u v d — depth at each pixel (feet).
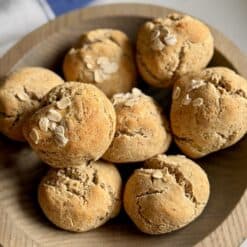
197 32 1.77
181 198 1.61
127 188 1.68
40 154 1.63
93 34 1.86
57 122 1.59
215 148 1.70
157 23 1.81
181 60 1.76
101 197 1.65
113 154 1.69
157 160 1.69
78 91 1.63
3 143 1.81
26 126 1.64
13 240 1.58
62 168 1.69
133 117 1.69
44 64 1.89
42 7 2.22
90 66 1.82
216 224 1.63
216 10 2.28
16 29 2.18
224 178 1.74
